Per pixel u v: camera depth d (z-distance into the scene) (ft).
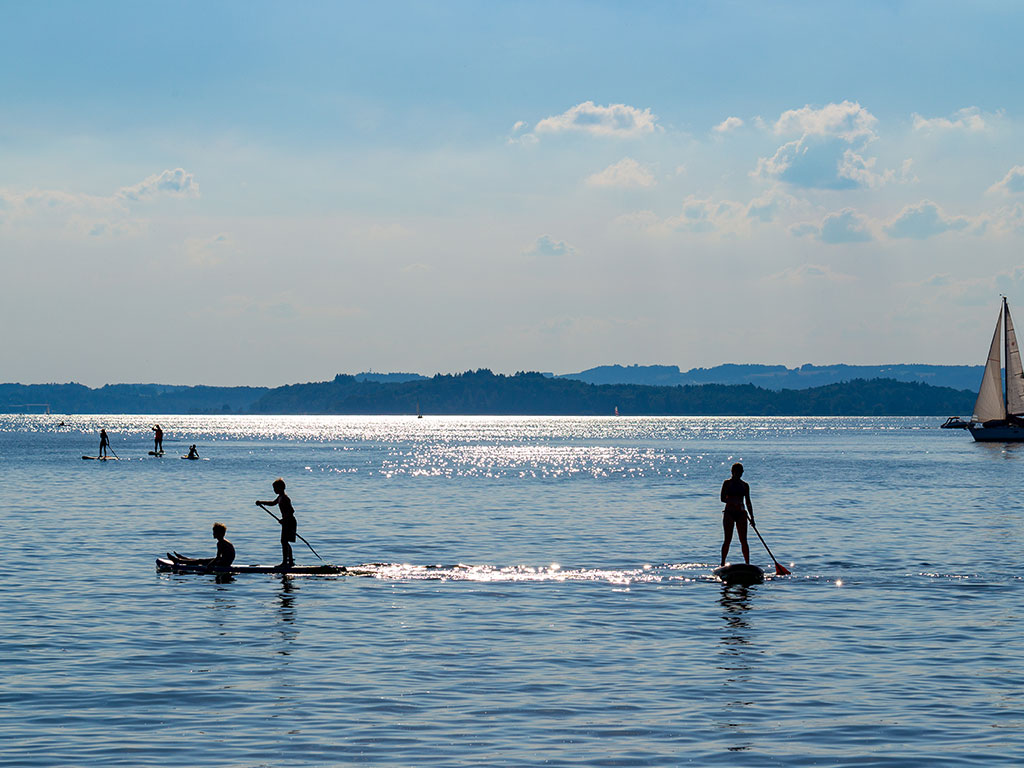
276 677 69.56
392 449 606.96
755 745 55.57
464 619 90.68
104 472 338.34
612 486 277.03
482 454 528.63
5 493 239.71
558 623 88.84
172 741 55.77
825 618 91.04
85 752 53.88
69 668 71.61
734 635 83.87
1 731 57.41
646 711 61.87
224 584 109.19
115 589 105.19
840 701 64.08
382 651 77.56
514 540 150.20
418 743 55.62
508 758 53.31
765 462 433.07
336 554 134.31
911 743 55.93
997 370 581.94
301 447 640.58
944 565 123.95
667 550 138.92
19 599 98.48
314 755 53.62
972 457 479.41
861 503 219.41
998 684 68.18
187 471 348.59
